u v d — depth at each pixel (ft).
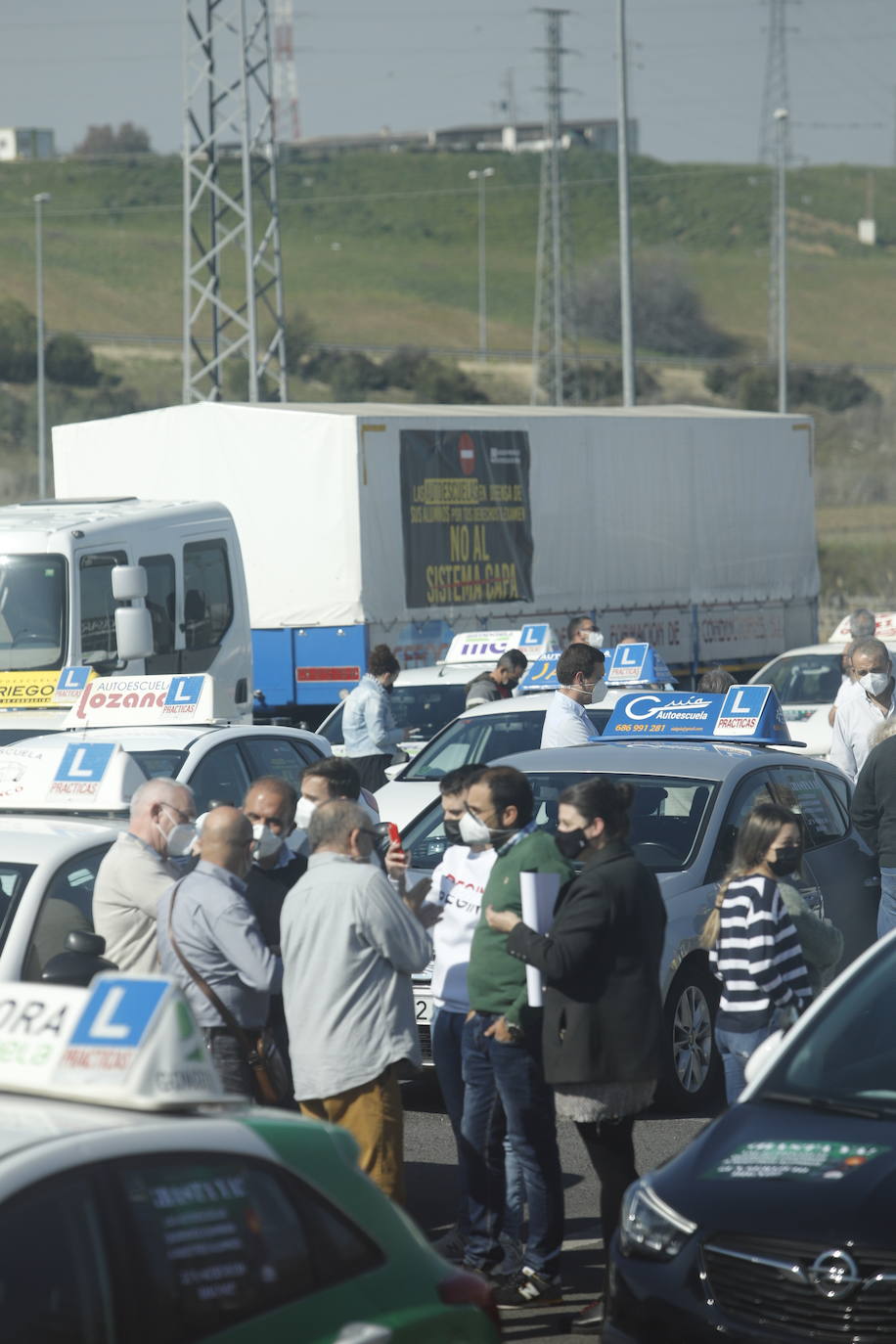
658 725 121.60
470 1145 72.23
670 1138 92.58
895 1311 50.21
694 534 273.95
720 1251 53.11
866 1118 56.95
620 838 67.82
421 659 223.71
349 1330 39.17
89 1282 35.40
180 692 122.21
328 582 215.10
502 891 68.85
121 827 86.33
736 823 104.47
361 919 67.87
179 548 174.19
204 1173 38.34
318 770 77.56
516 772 70.49
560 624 248.73
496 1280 72.08
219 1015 69.05
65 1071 39.22
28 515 167.22
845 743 135.74
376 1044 68.18
